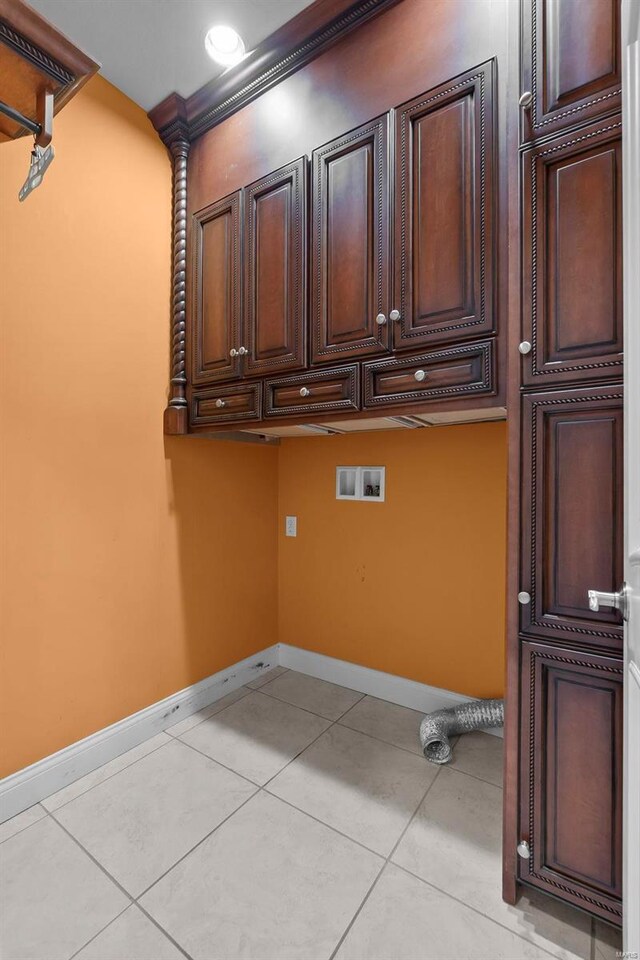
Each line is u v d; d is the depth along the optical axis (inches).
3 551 59.0
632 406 32.7
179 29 61.3
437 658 81.1
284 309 65.2
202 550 86.0
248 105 69.6
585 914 45.2
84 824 56.9
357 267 57.6
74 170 66.2
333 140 59.9
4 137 39.7
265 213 67.5
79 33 61.7
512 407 44.4
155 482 77.8
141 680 75.2
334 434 90.8
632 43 32.8
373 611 88.4
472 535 77.2
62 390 65.0
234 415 71.7
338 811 58.9
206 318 75.6
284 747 72.6
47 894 47.4
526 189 43.5
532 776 44.1
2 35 32.3
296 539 99.7
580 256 40.8
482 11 48.6
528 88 43.4
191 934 43.5
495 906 46.2
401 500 84.5
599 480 40.1
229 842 54.1
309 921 44.7
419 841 54.3
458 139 49.7
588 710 41.0
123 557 72.9
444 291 50.5
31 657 61.5
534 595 43.5
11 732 59.2
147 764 68.6
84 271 67.5
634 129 32.0
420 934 43.6
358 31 57.7
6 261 59.1
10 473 59.6
